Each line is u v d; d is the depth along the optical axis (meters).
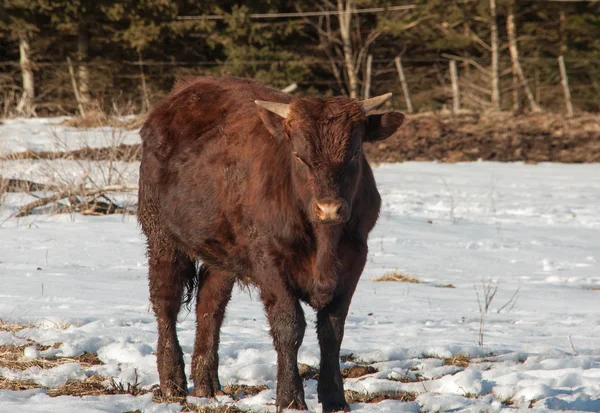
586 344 29.22
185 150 25.09
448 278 43.44
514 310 35.88
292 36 176.00
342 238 21.25
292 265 21.34
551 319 34.03
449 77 179.38
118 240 49.00
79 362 25.16
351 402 22.44
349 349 27.17
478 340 29.36
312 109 20.77
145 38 147.62
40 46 156.00
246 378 24.80
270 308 21.48
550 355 26.80
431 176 90.81
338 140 20.31
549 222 63.97
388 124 21.98
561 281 43.88
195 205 24.12
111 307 32.12
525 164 104.62
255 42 160.75
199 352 24.25
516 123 114.75
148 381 24.20
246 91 25.45
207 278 25.16
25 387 22.64
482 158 106.62
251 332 29.67
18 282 36.12
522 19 178.50
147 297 34.50
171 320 24.86
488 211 67.88
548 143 110.94
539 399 22.20
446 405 21.44
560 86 175.50
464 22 171.75
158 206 25.91
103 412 20.03
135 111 138.50
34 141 92.44
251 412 20.84
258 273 21.77
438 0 164.88
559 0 170.62
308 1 178.12
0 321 28.56
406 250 50.91
